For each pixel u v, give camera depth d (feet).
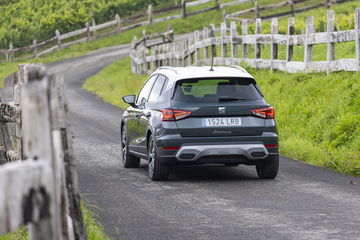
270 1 364.99
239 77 64.44
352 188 59.31
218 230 43.62
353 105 91.09
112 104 157.28
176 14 379.55
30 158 17.90
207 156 62.44
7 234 42.86
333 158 72.95
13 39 375.04
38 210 17.20
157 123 63.77
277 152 63.82
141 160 80.69
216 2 363.76
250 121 63.31
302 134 91.09
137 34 356.59
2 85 226.79
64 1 406.41
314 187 59.93
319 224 45.09
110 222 46.52
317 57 137.59
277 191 58.08
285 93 110.42
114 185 62.18
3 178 16.29
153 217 47.93
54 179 17.83
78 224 29.48
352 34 102.53
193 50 176.45
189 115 62.59
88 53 329.52
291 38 121.70
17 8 405.80
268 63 130.21
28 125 17.79
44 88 17.62
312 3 324.19
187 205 52.19
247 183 62.64
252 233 42.65
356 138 80.74
